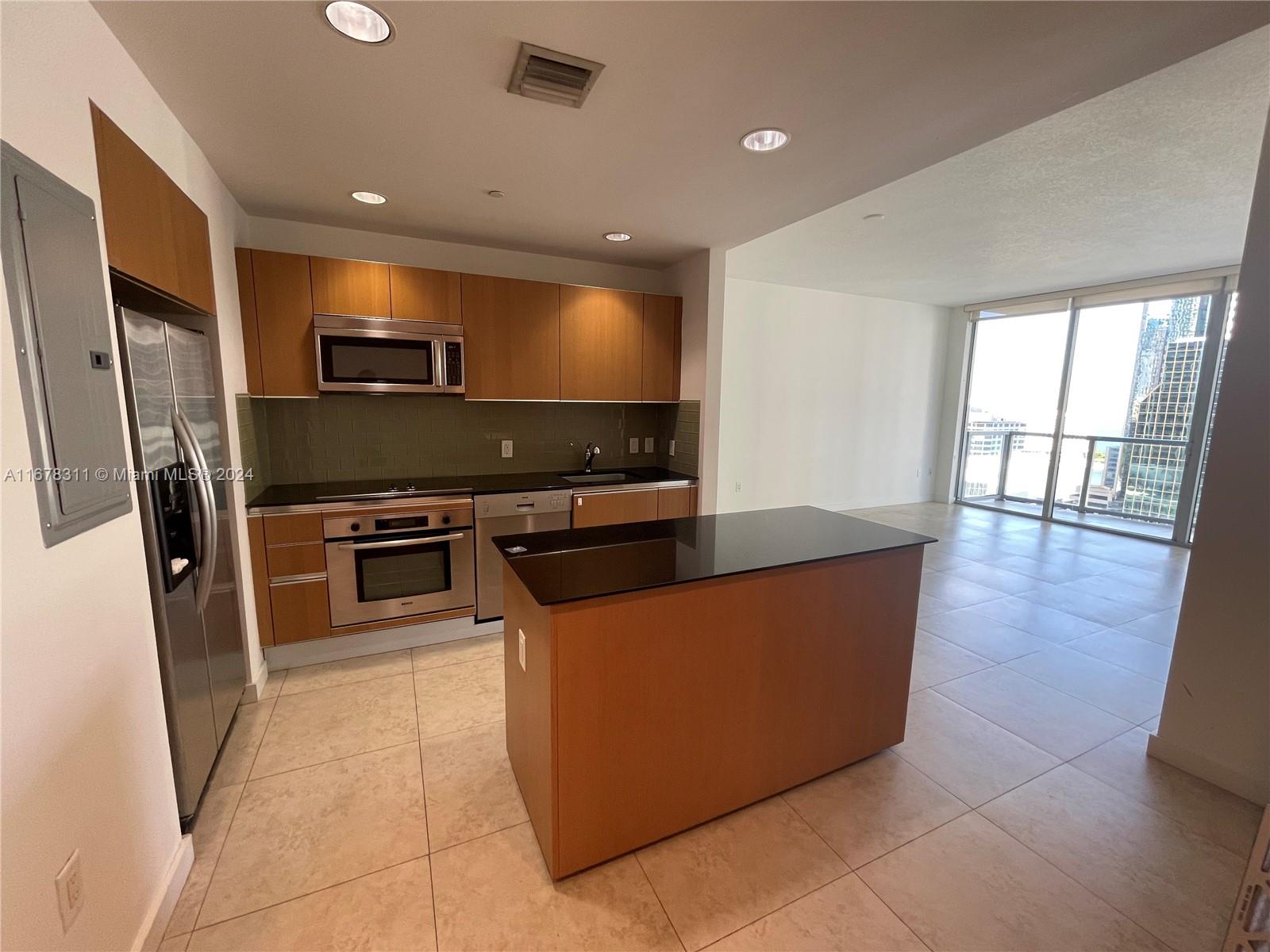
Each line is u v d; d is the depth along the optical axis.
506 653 1.96
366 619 2.87
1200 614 1.99
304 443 3.17
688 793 1.72
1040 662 2.93
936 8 1.33
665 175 2.34
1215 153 2.52
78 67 1.22
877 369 6.58
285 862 1.62
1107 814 1.85
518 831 1.75
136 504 1.39
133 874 1.32
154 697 1.45
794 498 6.24
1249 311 1.82
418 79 1.64
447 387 3.08
